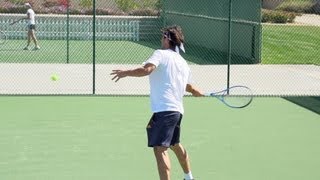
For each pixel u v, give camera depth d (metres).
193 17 33.44
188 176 9.84
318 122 15.42
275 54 30.70
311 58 30.06
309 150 12.59
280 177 10.70
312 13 54.06
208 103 17.64
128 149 12.37
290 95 19.09
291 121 15.50
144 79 21.70
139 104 17.27
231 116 15.93
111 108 16.62
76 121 14.88
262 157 11.99
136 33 36.91
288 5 54.66
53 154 11.88
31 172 10.70
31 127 14.14
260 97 18.86
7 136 13.23
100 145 12.66
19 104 16.89
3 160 11.38
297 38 36.59
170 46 9.50
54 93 18.58
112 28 36.72
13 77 21.84
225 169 11.12
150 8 40.25
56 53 30.20
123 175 10.63
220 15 30.41
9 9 38.78
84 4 40.28
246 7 28.09
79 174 10.64
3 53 29.70
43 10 39.44
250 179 10.55
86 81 21.17
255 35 27.45
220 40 30.44
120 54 30.56
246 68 25.66
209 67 25.66
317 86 21.33
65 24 36.28
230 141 13.26
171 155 11.84
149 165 11.27
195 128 14.42
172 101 9.20
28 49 31.38
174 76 9.24
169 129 9.19
